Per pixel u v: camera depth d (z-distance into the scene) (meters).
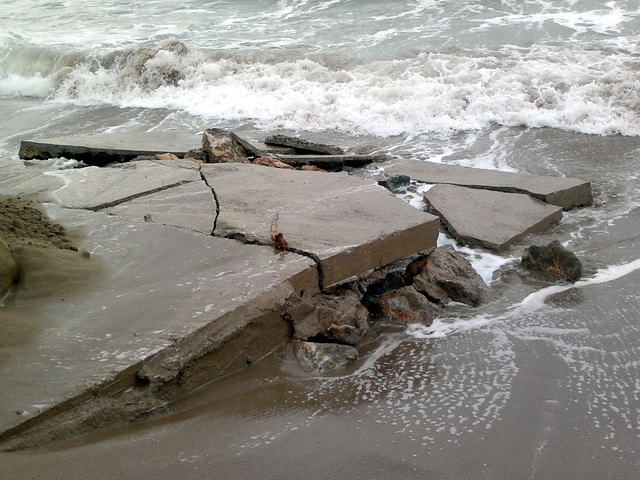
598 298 5.23
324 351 4.54
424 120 9.54
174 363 4.08
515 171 7.79
